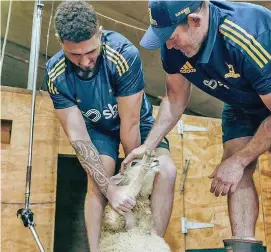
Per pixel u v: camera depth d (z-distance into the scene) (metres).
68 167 2.93
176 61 1.64
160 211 1.59
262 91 1.49
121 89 1.63
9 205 2.28
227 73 1.53
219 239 2.69
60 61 1.66
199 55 1.51
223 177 1.59
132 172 1.55
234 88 1.62
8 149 2.34
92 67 1.58
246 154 1.60
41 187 2.35
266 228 2.74
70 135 1.67
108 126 1.77
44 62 4.53
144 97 1.93
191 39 1.45
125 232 1.46
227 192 1.61
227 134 1.92
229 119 1.93
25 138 2.38
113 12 4.04
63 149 2.45
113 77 1.63
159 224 1.58
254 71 1.45
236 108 1.89
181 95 1.80
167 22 1.39
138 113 1.69
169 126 1.77
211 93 1.71
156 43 1.42
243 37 1.42
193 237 2.64
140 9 3.88
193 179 2.73
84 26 1.43
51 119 2.45
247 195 1.69
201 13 1.42
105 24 4.20
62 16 1.44
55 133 2.44
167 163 1.66
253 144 1.60
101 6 3.98
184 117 2.80
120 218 1.48
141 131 1.86
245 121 1.86
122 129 1.70
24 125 2.39
